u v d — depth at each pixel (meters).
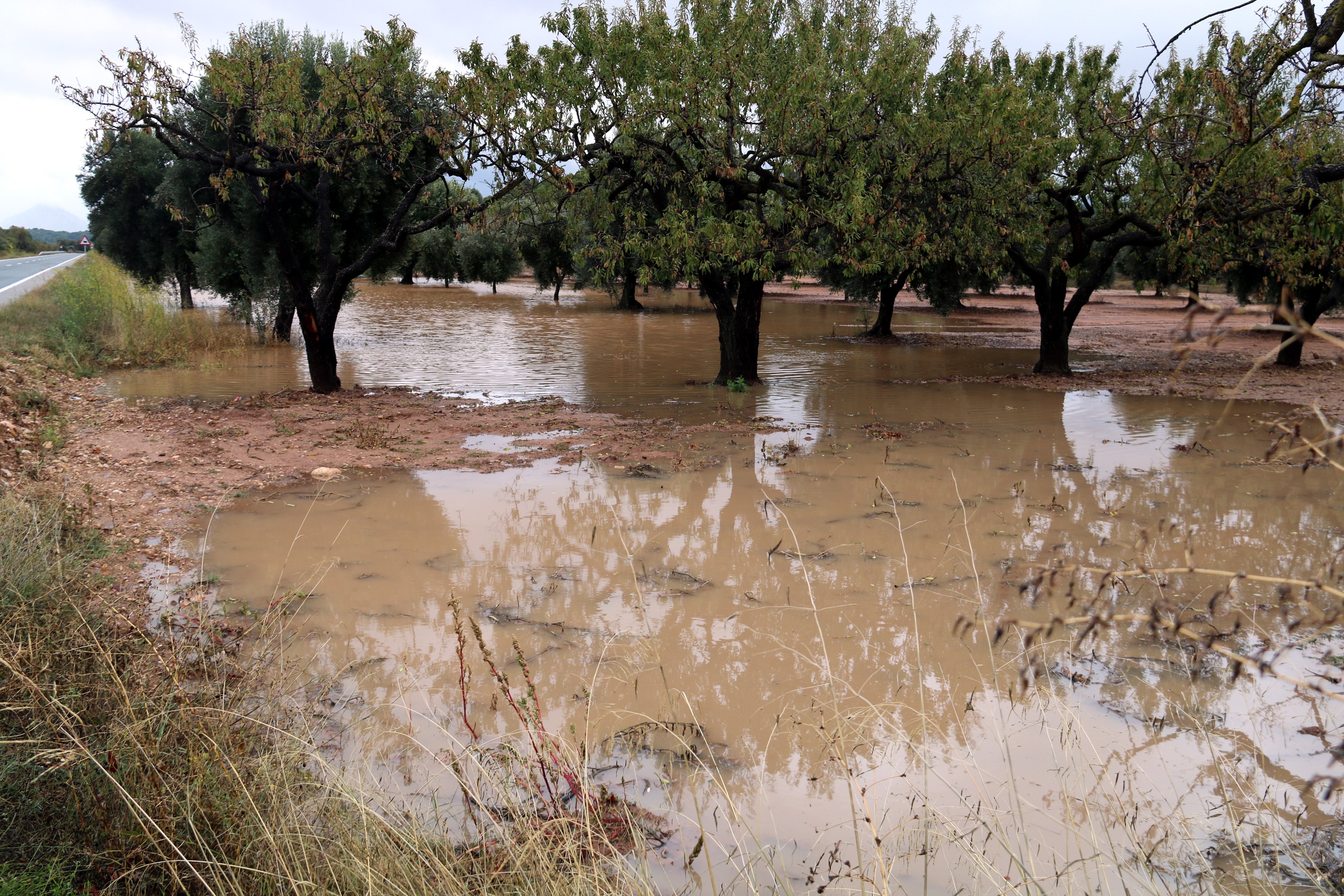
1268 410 15.21
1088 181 18.23
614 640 5.74
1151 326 36.97
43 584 4.90
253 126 15.12
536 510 8.76
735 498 9.24
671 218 15.36
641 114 15.26
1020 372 21.12
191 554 7.23
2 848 3.13
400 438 12.05
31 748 3.47
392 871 3.04
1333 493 9.41
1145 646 5.57
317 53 23.23
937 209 17.67
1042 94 18.14
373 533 7.94
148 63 13.42
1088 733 4.57
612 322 35.81
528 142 14.61
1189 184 12.81
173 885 3.02
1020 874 3.43
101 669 4.02
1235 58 11.12
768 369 21.61
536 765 4.14
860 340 29.94
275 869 3.01
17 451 9.98
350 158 16.81
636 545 7.65
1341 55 6.32
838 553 7.42
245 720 3.94
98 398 14.73
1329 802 3.94
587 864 3.35
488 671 5.29
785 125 15.48
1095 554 7.34
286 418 13.48
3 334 18.41
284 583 6.63
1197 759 4.32
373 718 4.68
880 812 3.94
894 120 16.03
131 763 3.42
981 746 4.46
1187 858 3.57
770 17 16.73
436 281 71.38
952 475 10.31
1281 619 5.89
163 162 30.20
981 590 6.56
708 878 3.49
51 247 98.00
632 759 4.38
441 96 15.76
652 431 13.03
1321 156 13.38
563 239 18.45
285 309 24.02
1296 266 16.34
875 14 17.64
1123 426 13.67
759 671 5.31
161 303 24.30
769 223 16.47
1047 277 20.14
